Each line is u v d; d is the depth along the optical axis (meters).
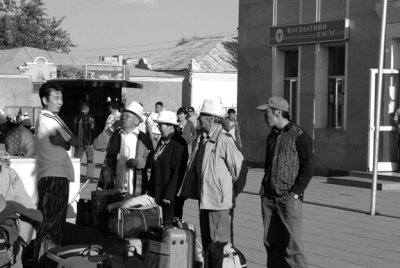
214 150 9.11
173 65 55.62
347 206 15.84
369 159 20.23
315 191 18.47
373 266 10.23
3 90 47.69
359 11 21.44
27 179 11.07
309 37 23.02
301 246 8.74
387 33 20.56
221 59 55.53
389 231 12.95
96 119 32.50
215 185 9.05
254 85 25.58
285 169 8.74
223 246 8.07
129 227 9.17
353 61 21.59
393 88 20.50
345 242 11.91
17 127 11.35
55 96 9.67
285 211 8.74
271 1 24.78
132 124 11.21
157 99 50.16
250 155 25.66
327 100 22.91
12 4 80.75
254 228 13.09
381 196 17.55
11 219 7.02
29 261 9.80
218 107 9.20
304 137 8.72
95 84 31.33
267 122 8.95
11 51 51.78
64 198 9.62
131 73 49.44
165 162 10.02
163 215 10.07
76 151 12.55
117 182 11.14
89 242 10.16
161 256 8.12
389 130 20.48
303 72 23.38
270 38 24.66
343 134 21.88
